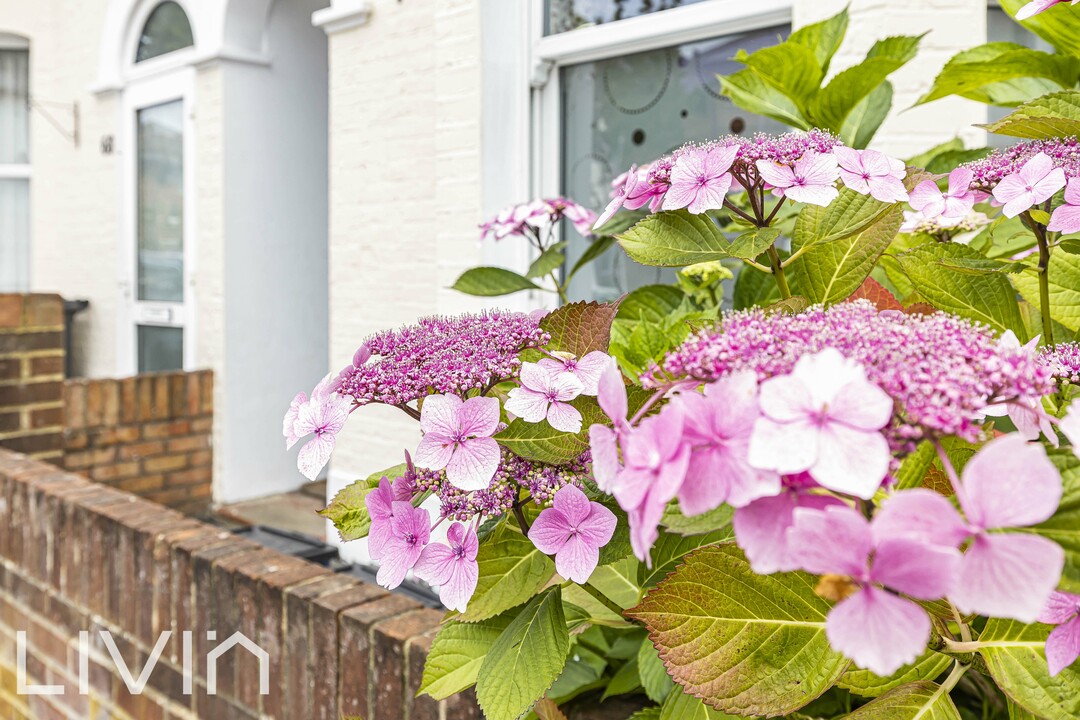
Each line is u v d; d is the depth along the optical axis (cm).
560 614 64
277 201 419
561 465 57
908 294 99
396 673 113
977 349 38
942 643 55
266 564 146
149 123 457
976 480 30
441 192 284
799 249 70
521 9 279
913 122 190
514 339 61
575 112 281
